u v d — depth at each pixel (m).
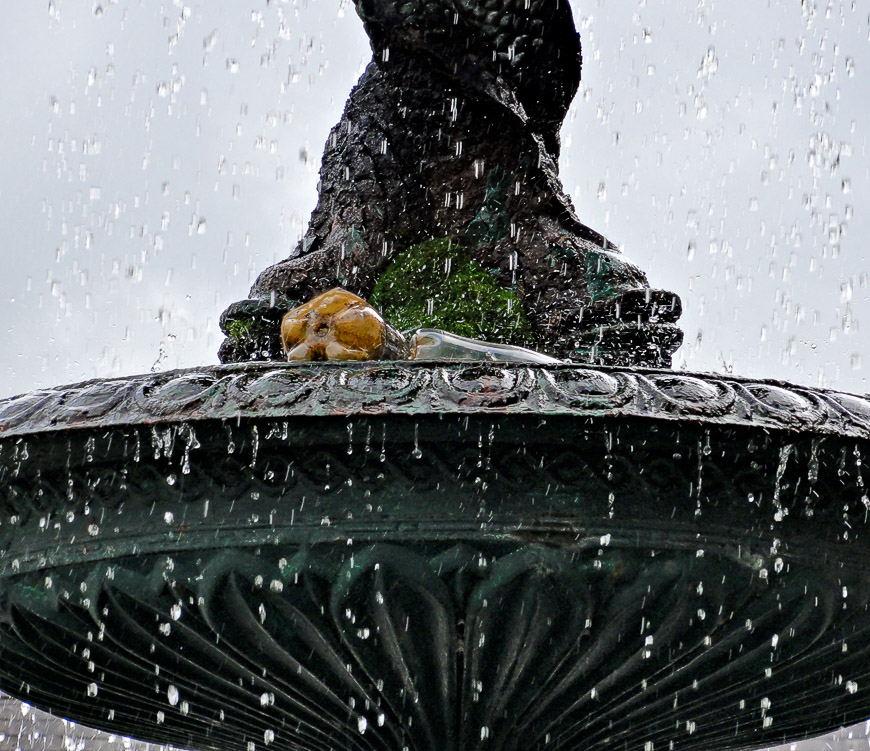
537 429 3.80
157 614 4.21
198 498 3.99
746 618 4.20
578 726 4.73
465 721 4.52
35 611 4.36
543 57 6.67
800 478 4.03
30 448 4.05
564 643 4.19
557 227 6.72
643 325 6.30
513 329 6.52
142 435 3.91
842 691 4.88
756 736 5.26
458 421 3.78
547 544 3.92
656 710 4.75
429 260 6.69
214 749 5.72
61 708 5.26
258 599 4.08
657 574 4.00
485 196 6.73
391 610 4.05
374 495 3.92
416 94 6.76
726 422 3.86
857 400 4.17
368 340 4.80
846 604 4.24
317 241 6.83
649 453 3.90
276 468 3.92
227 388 3.91
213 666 4.51
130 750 8.31
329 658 4.31
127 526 4.07
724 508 4.01
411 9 6.57
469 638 4.15
